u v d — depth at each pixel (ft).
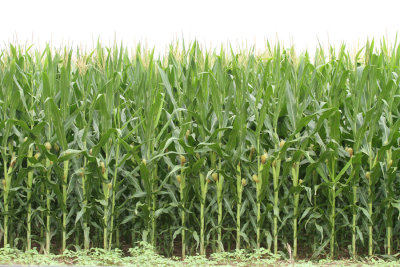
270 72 26.73
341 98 24.35
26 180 24.09
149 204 23.61
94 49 26.81
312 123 23.88
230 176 23.79
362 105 23.58
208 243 24.32
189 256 22.41
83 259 21.49
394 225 25.38
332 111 22.09
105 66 24.72
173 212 24.47
